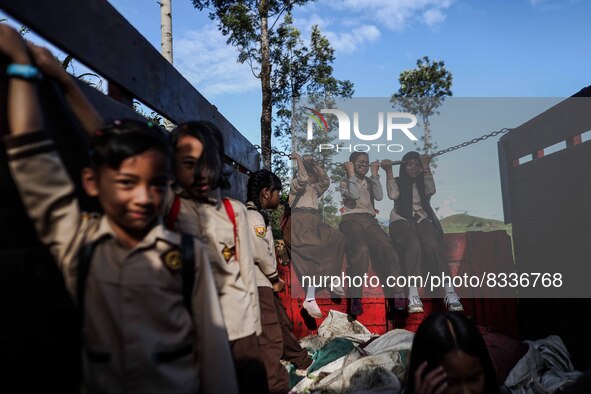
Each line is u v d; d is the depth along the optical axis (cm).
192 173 198
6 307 139
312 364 403
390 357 372
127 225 133
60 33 166
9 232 142
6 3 135
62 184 134
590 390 145
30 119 132
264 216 349
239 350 215
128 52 233
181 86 330
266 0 1902
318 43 2169
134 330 129
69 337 170
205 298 146
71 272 135
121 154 126
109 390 127
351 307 490
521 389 336
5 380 137
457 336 167
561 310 424
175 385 133
